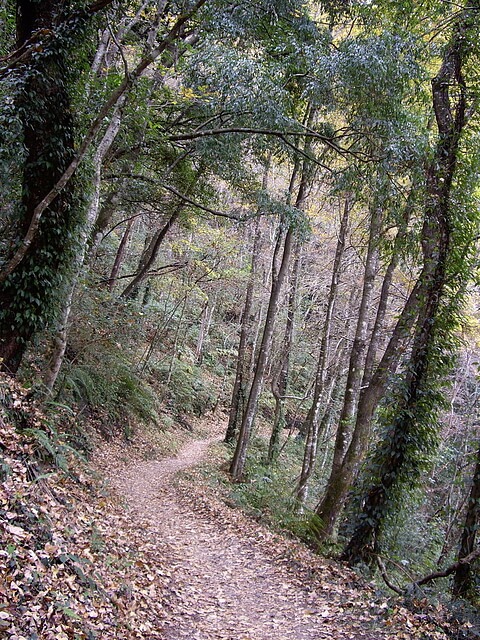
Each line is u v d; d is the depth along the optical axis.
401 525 9.12
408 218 10.70
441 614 6.07
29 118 8.00
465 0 8.93
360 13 11.56
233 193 15.89
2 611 3.11
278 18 10.89
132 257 30.59
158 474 14.34
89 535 5.54
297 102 12.82
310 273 22.67
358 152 11.05
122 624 4.28
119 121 9.01
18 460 5.42
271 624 5.48
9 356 7.98
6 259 7.93
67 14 8.28
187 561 7.36
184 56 12.01
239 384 22.53
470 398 17.31
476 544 7.54
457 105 9.12
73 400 12.02
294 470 20.38
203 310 32.72
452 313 8.65
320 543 10.27
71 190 8.45
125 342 16.16
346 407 11.86
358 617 5.77
